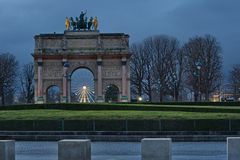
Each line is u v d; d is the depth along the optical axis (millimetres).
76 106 112438
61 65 187000
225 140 71312
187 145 62781
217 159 44125
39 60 186375
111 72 187125
